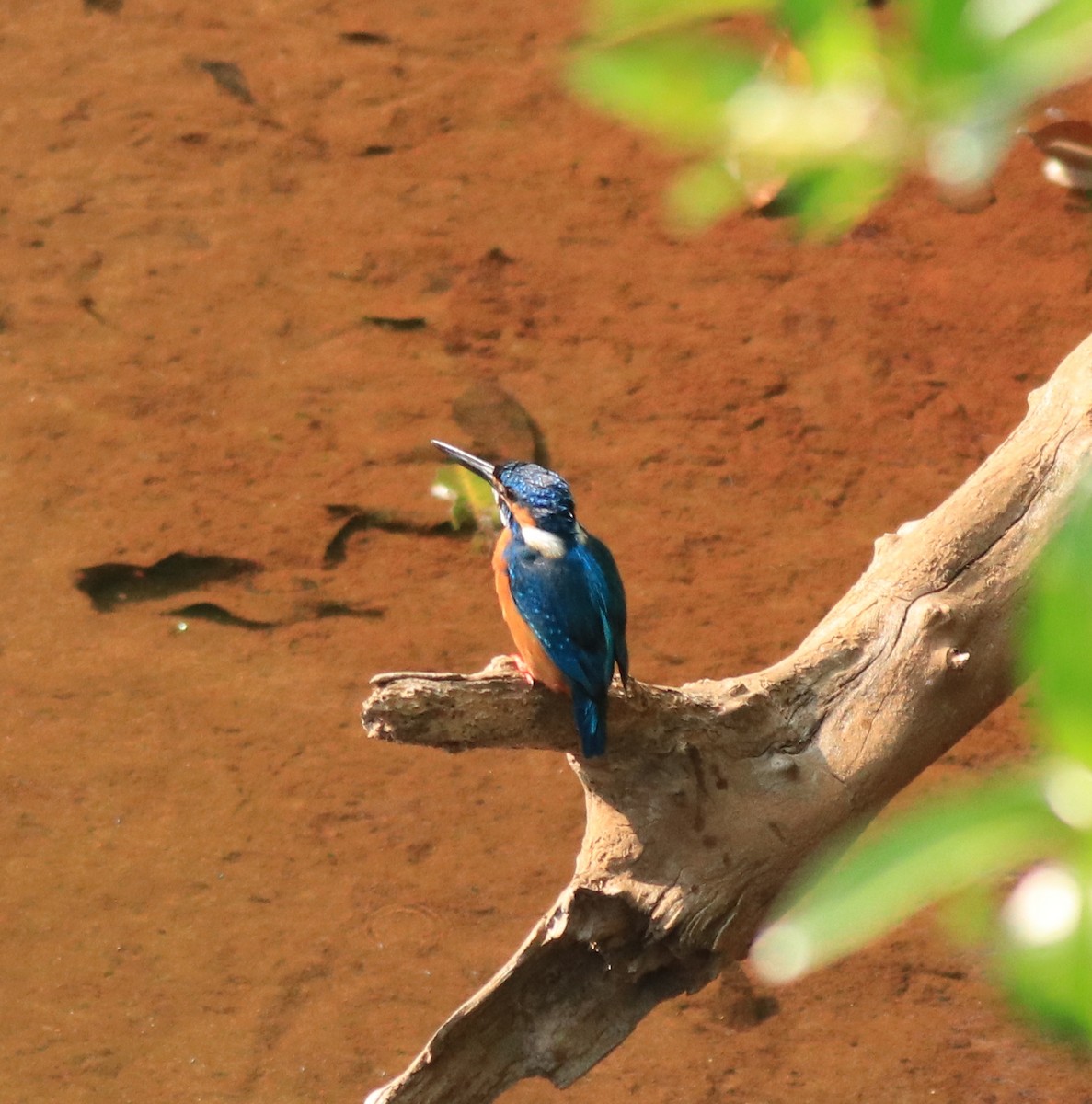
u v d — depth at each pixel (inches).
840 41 60.9
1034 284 642.2
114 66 769.6
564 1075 289.1
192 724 480.7
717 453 577.3
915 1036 399.9
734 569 533.6
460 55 779.4
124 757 469.7
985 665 311.9
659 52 64.7
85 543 540.4
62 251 664.4
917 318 631.2
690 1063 394.3
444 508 555.2
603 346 622.2
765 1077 389.4
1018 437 334.6
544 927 282.8
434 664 499.2
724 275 656.4
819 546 541.3
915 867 55.8
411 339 626.2
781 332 627.2
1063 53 52.8
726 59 64.1
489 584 531.5
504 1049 287.1
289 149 722.2
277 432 585.6
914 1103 380.5
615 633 291.6
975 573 316.2
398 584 530.0
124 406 594.9
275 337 627.2
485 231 677.9
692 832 287.9
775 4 63.7
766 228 681.6
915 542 322.7
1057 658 51.4
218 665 501.0
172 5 815.1
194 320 633.6
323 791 461.4
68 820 450.3
